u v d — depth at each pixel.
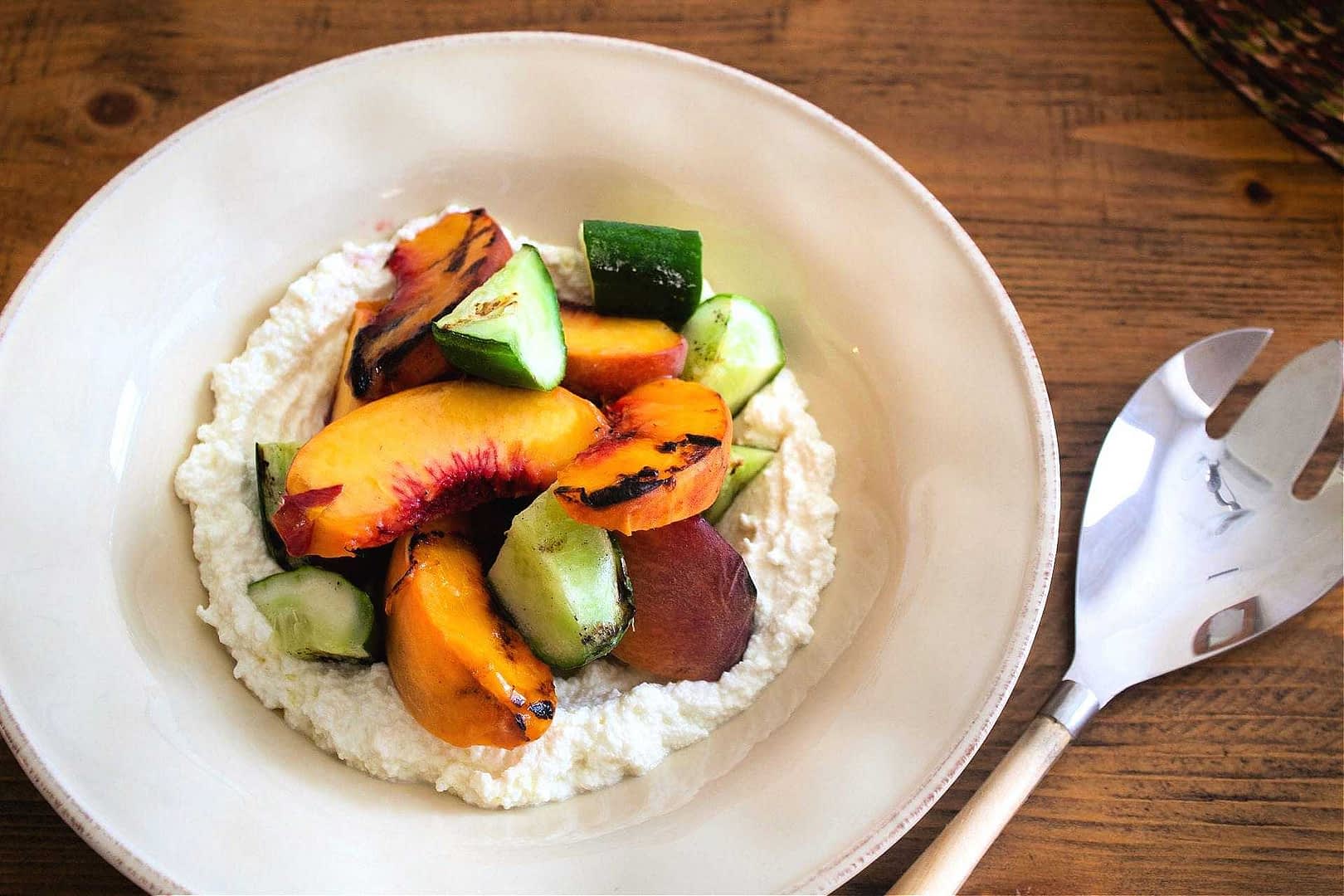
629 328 0.44
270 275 0.45
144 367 0.42
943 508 0.42
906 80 0.51
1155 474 0.45
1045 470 0.41
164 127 0.49
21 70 0.49
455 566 0.40
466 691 0.38
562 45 0.46
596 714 0.40
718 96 0.46
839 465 0.44
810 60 0.52
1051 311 0.48
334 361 0.44
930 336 0.43
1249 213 0.50
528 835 0.39
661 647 0.41
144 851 0.36
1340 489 0.45
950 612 0.40
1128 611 0.44
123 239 0.42
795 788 0.39
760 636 0.42
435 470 0.40
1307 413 0.45
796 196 0.45
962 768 0.38
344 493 0.39
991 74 0.52
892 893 0.39
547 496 0.40
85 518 0.40
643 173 0.46
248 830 0.37
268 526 0.41
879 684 0.40
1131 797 0.42
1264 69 0.50
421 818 0.39
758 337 0.44
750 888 0.37
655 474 0.39
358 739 0.39
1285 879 0.41
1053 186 0.50
